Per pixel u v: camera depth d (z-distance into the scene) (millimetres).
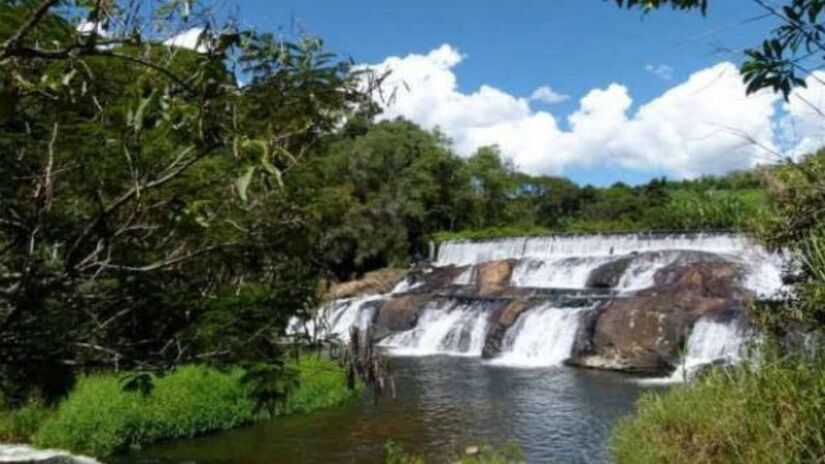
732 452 6297
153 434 13844
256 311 3674
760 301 6668
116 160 2617
